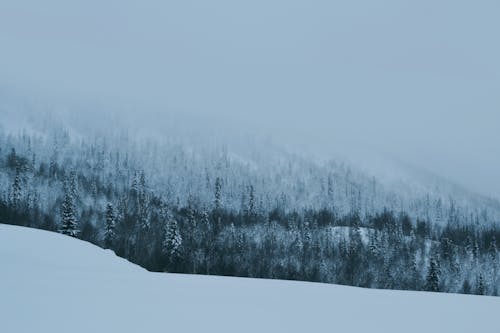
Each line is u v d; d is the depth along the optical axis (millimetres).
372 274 88250
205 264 78250
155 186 161375
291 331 7812
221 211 117750
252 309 9336
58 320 7180
